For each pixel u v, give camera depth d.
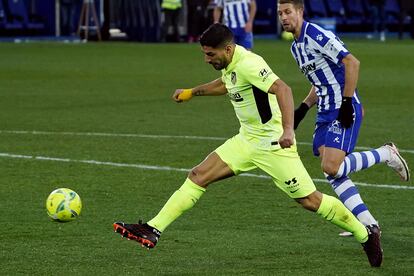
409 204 28.72
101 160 36.12
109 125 45.91
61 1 118.81
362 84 66.56
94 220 26.42
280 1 23.89
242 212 27.44
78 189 30.75
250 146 21.69
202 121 47.50
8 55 90.12
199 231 25.17
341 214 21.69
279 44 109.44
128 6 115.38
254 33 128.38
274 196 29.66
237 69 21.11
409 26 137.38
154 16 114.12
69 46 103.75
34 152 37.94
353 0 137.38
